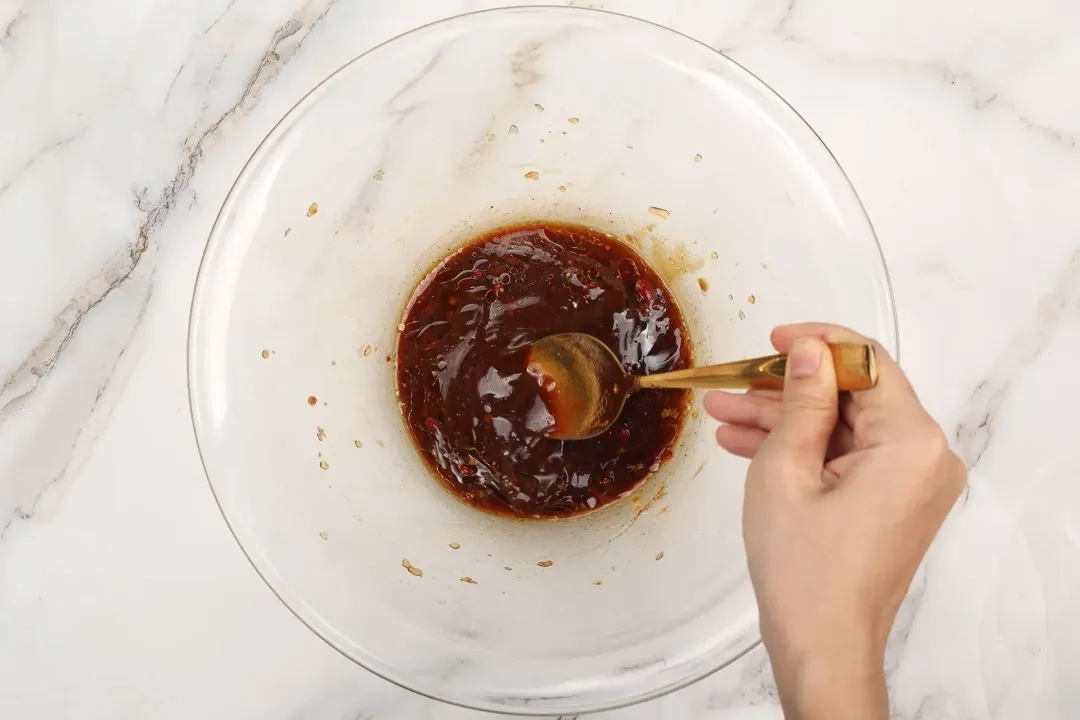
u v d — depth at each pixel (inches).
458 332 21.5
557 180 21.5
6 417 21.6
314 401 19.8
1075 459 21.9
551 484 21.0
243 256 19.0
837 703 16.3
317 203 19.7
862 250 19.1
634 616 19.2
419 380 21.5
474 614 19.2
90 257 22.0
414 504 20.4
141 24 22.2
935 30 22.3
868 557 16.6
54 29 22.2
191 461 21.8
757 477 17.1
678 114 20.0
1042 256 22.1
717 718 21.5
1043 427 22.0
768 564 16.8
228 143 22.2
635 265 21.8
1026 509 21.9
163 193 22.1
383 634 18.7
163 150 22.1
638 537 20.3
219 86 22.2
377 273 21.0
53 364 21.8
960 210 22.2
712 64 19.5
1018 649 21.7
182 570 21.5
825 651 16.4
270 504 18.6
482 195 21.5
